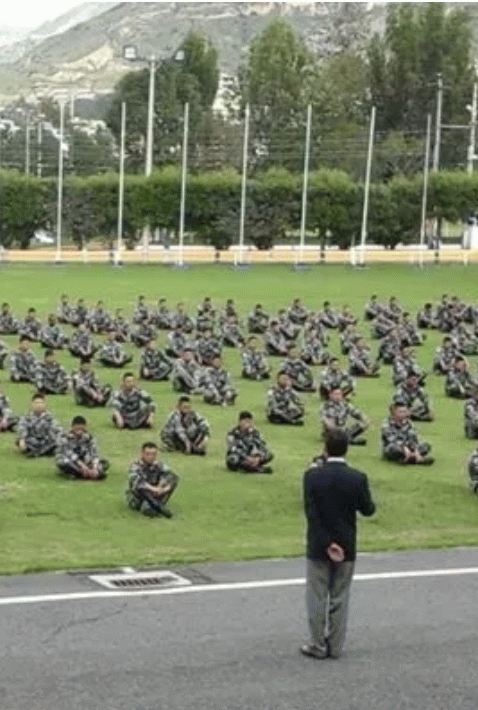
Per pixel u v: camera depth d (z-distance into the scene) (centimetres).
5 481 2578
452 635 1577
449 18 12962
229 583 1839
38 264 8406
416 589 1825
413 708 1311
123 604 1703
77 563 1958
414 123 12925
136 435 3170
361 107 13375
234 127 12962
